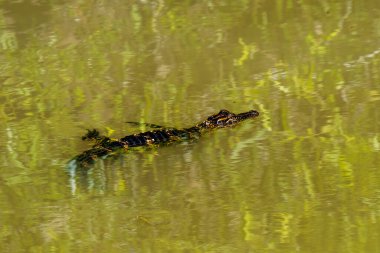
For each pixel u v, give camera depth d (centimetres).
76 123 1966
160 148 1866
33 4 2669
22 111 2022
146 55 2327
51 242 1566
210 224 1609
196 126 1930
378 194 1675
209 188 1717
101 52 2358
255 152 1838
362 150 1819
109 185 1733
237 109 2009
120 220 1625
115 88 2133
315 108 1997
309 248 1533
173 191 1711
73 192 1709
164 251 1537
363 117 1947
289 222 1611
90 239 1574
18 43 2423
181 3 2673
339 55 2272
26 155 1831
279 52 2308
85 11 2636
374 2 2617
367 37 2377
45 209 1655
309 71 2184
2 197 1688
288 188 1709
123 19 2586
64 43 2423
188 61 2278
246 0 2678
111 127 1950
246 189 1709
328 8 2598
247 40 2398
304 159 1802
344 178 1731
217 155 1833
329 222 1606
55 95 2102
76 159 1802
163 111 2017
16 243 1565
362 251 1518
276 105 2020
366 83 2103
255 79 2153
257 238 1568
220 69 2217
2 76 2212
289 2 2661
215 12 2612
